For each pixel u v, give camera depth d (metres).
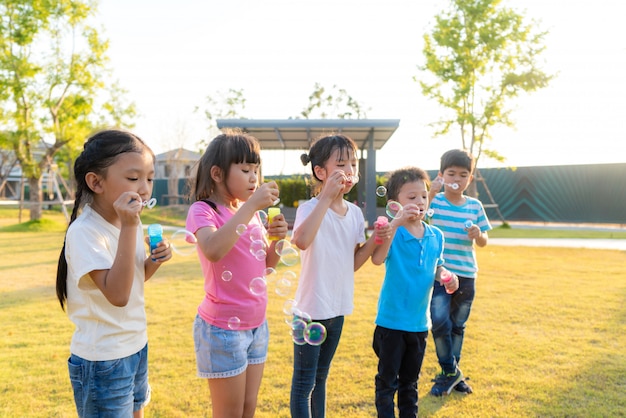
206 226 1.69
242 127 10.53
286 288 2.05
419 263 2.14
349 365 2.88
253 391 1.80
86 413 1.41
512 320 3.89
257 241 1.82
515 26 14.25
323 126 10.54
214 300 1.71
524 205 18.33
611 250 8.95
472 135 15.16
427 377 2.75
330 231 2.02
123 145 1.39
